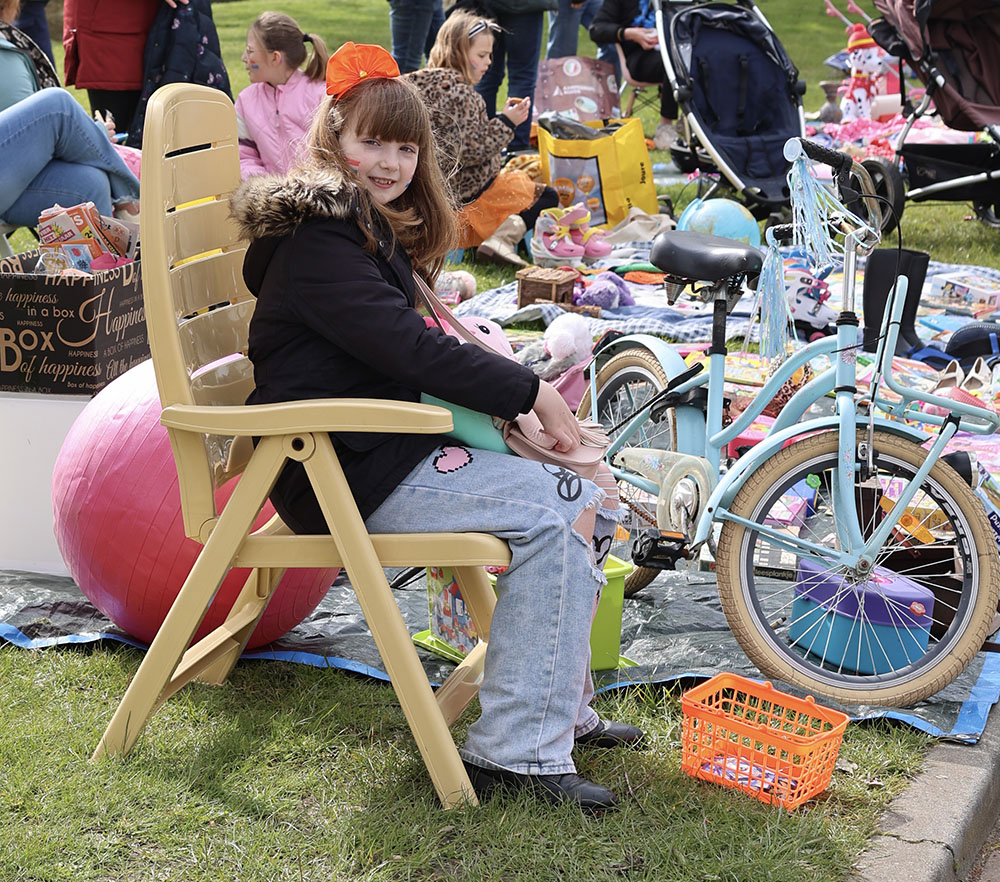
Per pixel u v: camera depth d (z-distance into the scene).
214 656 2.71
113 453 2.78
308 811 2.35
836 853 2.27
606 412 3.83
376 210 2.34
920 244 8.06
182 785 2.38
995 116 7.44
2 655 2.94
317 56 6.50
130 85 6.50
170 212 2.39
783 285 3.11
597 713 2.77
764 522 3.13
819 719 2.58
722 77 7.95
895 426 2.96
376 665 2.96
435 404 2.40
